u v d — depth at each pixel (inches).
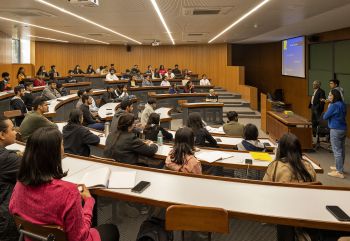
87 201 74.2
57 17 304.7
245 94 526.6
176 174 98.1
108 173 95.1
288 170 96.3
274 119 311.0
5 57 493.4
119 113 201.0
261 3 231.8
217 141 173.3
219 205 77.0
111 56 717.3
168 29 403.2
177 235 89.2
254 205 77.2
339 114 207.5
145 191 84.9
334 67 385.7
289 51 528.7
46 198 59.5
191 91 457.7
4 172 81.3
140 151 134.0
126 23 346.0
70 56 682.8
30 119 159.3
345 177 211.3
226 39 557.6
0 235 78.9
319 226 69.8
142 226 86.9
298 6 242.7
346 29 359.9
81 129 149.1
